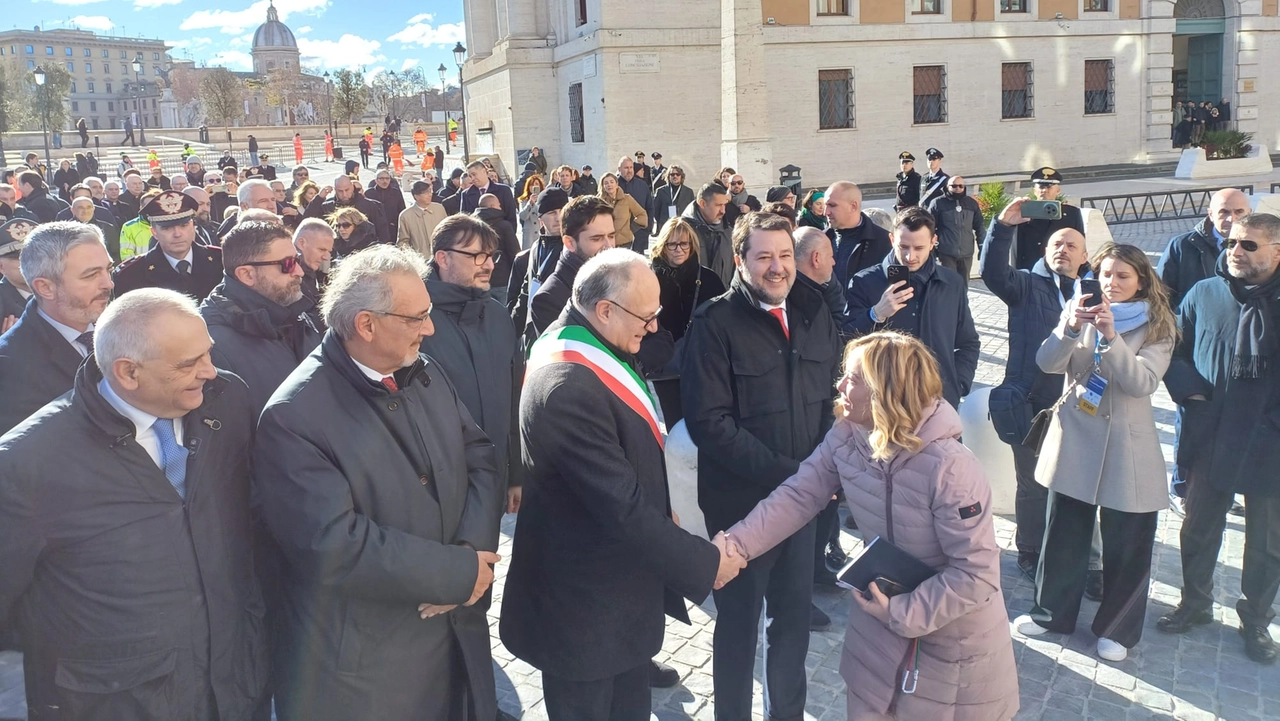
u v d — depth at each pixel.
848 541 5.15
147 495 2.39
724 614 3.24
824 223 8.86
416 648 2.58
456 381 3.41
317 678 2.51
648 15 25.78
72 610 2.35
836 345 3.49
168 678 2.43
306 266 4.52
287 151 52.75
